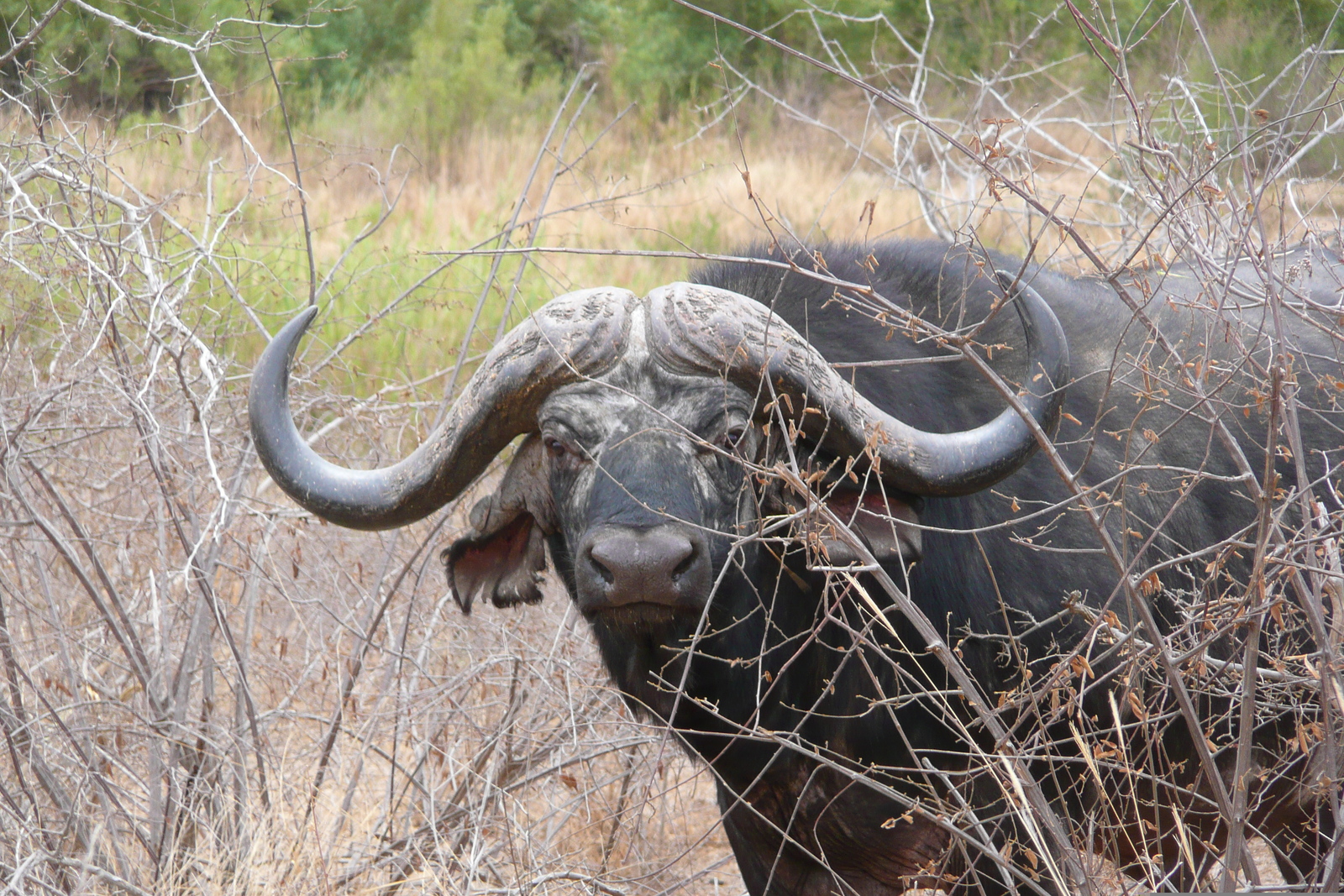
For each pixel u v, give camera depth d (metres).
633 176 29.75
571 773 12.12
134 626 11.27
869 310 8.42
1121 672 8.29
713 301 7.56
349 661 11.07
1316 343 10.44
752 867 9.42
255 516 11.44
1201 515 9.31
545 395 7.62
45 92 10.85
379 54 45.50
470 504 13.07
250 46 17.77
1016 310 8.86
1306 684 7.05
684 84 44.25
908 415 8.17
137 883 10.10
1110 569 8.65
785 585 8.01
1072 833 8.11
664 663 7.81
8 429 10.13
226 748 10.47
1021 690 7.70
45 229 10.52
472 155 36.09
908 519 7.75
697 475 7.27
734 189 28.75
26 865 8.85
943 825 7.17
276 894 9.77
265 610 12.86
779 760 8.45
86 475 12.36
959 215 18.83
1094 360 9.38
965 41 34.66
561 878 10.09
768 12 44.84
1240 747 6.35
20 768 9.76
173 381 11.28
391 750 12.20
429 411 13.80
